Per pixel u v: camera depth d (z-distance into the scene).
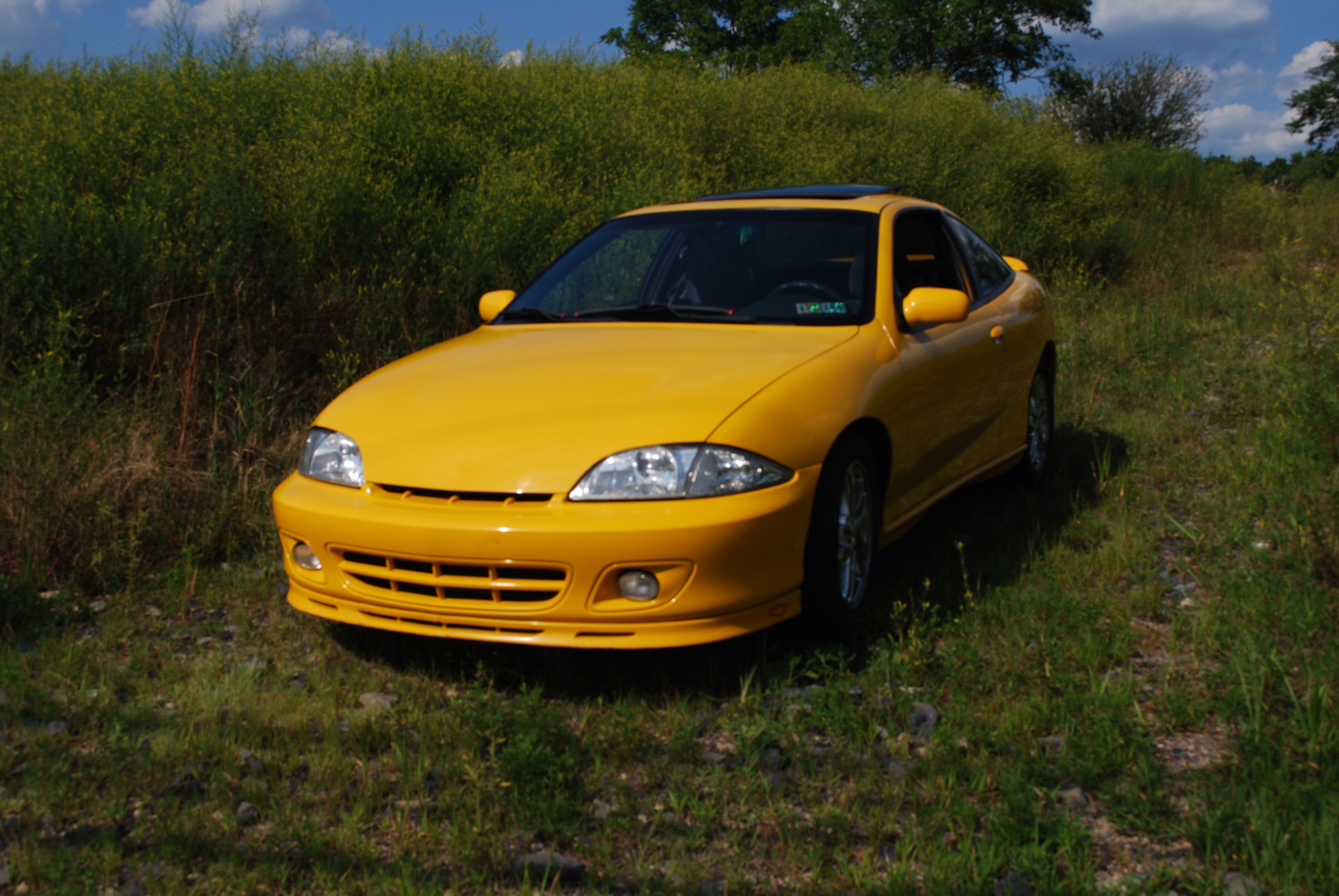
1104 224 11.83
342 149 7.32
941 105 14.24
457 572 3.04
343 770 2.64
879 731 2.85
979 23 36.88
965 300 3.89
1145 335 8.20
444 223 7.21
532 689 3.18
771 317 3.88
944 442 4.19
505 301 4.47
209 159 6.58
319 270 6.59
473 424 3.18
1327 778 2.49
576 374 3.39
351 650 3.49
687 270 4.18
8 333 5.04
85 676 3.20
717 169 10.61
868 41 38.12
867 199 4.49
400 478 3.12
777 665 3.22
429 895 2.18
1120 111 27.09
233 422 5.20
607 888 2.21
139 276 5.52
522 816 2.46
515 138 9.02
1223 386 6.96
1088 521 4.60
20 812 2.48
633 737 2.81
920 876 2.25
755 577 3.05
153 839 2.39
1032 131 14.04
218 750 2.77
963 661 3.23
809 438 3.21
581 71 12.71
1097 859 2.30
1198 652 3.31
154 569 4.21
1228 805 2.38
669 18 41.66
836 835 2.38
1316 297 8.52
